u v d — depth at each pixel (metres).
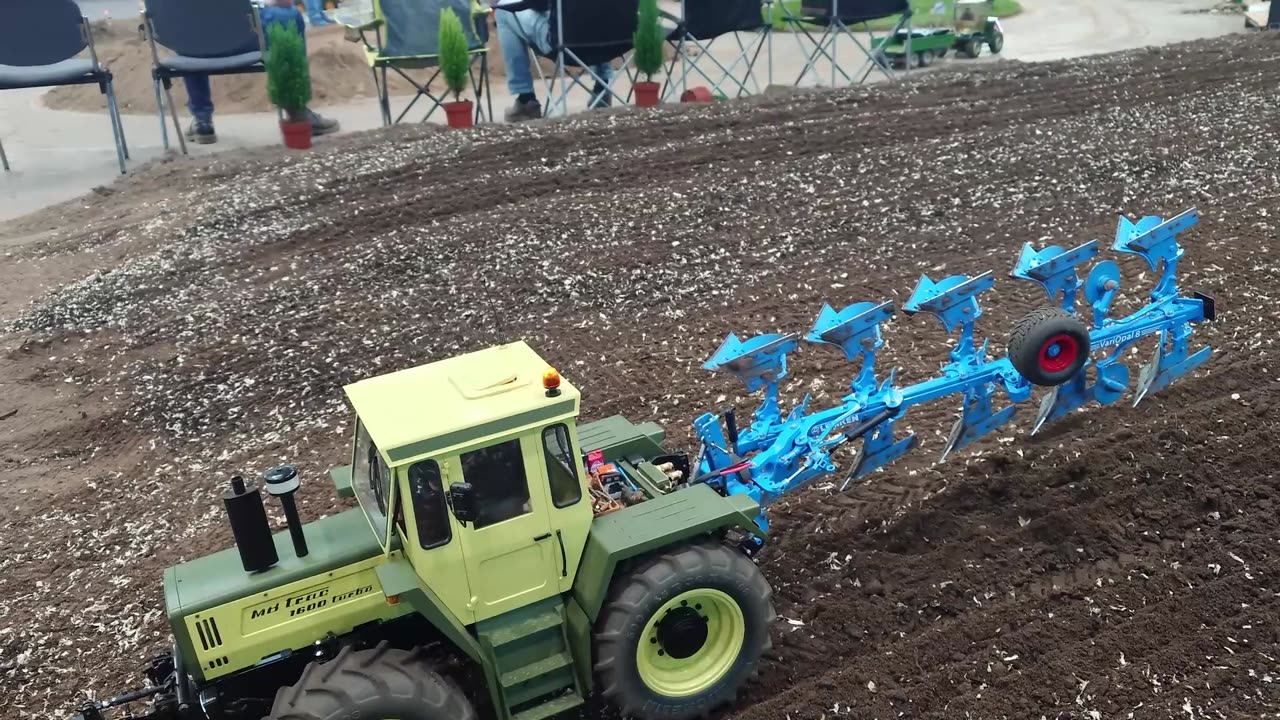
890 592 5.84
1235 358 8.11
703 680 4.95
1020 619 5.51
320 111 23.31
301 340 10.05
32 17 16.44
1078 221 11.49
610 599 4.71
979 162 13.90
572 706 4.80
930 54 24.52
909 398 5.71
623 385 8.63
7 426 9.03
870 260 10.92
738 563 4.87
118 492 7.88
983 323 9.21
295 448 8.23
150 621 6.27
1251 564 5.78
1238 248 10.22
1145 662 5.14
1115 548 6.05
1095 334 6.04
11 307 11.77
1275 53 19.95
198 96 19.33
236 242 12.83
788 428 5.60
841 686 5.15
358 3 19.92
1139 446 6.93
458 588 4.61
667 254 11.42
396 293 10.92
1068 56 25.16
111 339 10.51
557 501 4.71
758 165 14.35
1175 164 13.20
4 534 7.41
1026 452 6.97
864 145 15.11
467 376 4.88
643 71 18.78
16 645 6.16
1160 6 33.81
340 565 4.68
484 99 23.98
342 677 4.23
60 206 15.85
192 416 8.88
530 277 11.05
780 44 28.97
